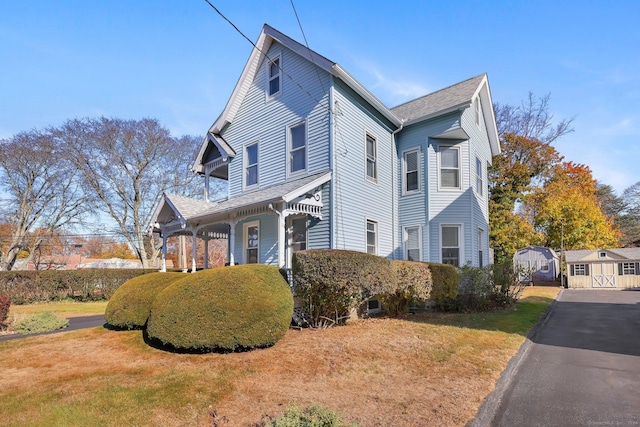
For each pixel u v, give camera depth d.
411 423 3.68
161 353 6.38
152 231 13.98
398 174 13.97
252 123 13.52
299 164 11.77
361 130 12.15
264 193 11.20
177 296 6.54
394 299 10.17
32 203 30.06
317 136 11.27
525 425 3.84
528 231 27.84
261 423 3.66
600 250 25.16
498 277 12.33
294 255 8.04
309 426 3.10
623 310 12.46
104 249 43.59
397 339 7.09
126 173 30.67
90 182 29.39
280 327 6.46
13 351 6.74
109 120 29.45
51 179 29.67
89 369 5.59
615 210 43.03
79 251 42.56
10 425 3.75
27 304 16.41
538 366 5.95
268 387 4.69
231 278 6.61
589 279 24.91
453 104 12.59
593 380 5.22
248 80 13.73
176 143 32.12
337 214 10.69
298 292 7.96
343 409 4.00
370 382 4.88
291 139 12.12
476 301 11.30
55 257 38.00
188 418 3.87
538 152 29.53
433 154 13.29
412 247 13.37
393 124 13.73
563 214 28.17
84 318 11.64
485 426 3.83
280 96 12.59
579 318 10.77
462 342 6.97
